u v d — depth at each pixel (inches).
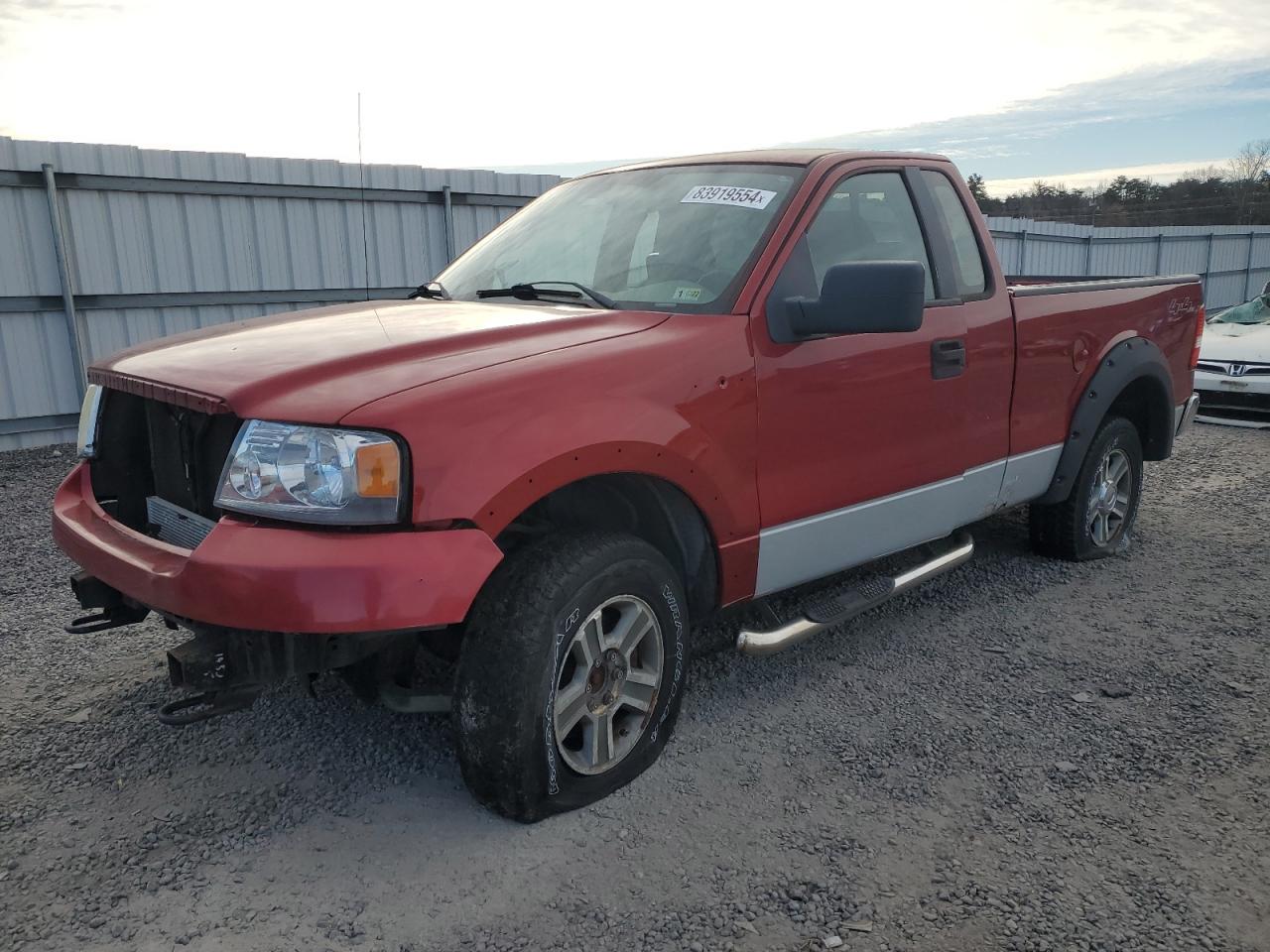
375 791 112.2
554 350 105.2
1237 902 93.0
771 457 122.1
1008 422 161.8
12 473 307.1
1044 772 116.7
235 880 96.5
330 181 416.8
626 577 106.1
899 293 111.2
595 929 89.4
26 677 143.3
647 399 107.7
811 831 104.5
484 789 101.1
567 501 123.4
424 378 96.3
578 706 104.9
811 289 127.7
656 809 108.6
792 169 136.3
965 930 89.0
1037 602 174.1
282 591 86.4
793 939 88.1
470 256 157.2
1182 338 208.2
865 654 151.8
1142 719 130.1
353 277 433.1
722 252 126.6
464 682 98.9
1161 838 103.3
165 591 93.6
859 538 138.4
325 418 90.5
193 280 390.6
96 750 121.9
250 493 92.1
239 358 106.2
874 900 93.3
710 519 116.2
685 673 117.7
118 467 120.7
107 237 367.9
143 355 117.6
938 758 120.0
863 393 132.6
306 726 127.4
